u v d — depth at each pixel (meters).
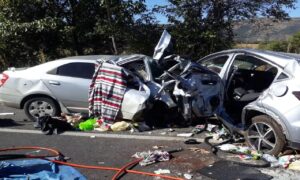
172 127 5.50
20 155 4.30
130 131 5.30
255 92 5.05
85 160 4.22
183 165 4.02
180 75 5.14
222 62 5.22
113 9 9.42
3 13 9.54
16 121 6.00
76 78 5.69
